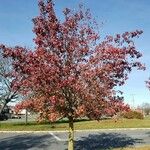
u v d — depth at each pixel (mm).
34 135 27469
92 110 13844
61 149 19906
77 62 14148
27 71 13562
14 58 13766
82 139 24062
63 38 14273
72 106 14008
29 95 14273
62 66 13883
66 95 13812
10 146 21641
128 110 14297
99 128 30953
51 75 13375
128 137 24688
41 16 14164
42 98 13711
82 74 13789
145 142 21734
